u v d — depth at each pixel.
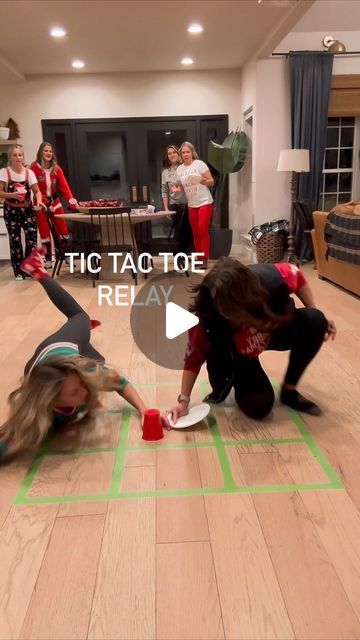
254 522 1.41
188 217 6.19
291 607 1.13
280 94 6.20
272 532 1.37
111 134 7.18
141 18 4.81
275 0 4.15
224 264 1.51
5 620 1.11
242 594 1.16
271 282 1.69
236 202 7.45
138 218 5.29
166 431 1.94
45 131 7.10
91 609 1.13
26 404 1.64
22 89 6.95
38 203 5.41
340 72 6.28
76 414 1.89
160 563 1.26
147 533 1.37
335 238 4.30
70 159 7.22
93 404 1.84
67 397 1.68
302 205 5.97
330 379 2.41
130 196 7.40
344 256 4.12
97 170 7.30
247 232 7.29
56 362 1.66
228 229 7.01
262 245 6.25
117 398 2.24
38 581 1.21
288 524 1.40
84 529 1.40
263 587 1.18
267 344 1.88
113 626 1.09
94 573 1.24
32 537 1.37
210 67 6.86
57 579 1.22
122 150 7.25
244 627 1.08
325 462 1.70
